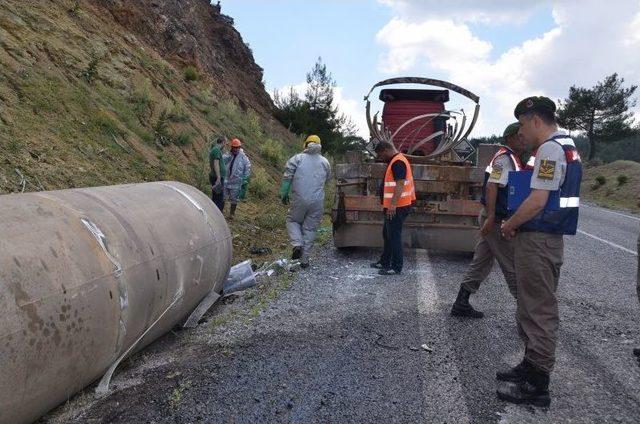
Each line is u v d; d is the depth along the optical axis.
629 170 35.62
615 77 44.84
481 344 4.53
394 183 6.89
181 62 18.70
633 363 4.23
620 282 7.06
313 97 27.41
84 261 3.44
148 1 18.92
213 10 26.19
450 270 7.41
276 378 3.86
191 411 3.40
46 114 8.72
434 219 8.03
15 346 2.79
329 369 4.01
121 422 3.30
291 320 5.12
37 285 3.01
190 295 4.89
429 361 4.17
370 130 9.82
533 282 3.50
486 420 3.33
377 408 3.45
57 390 3.21
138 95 12.29
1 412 2.77
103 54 12.40
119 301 3.65
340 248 8.67
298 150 22.08
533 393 3.52
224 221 6.10
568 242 10.72
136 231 4.20
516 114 3.66
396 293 6.09
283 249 9.55
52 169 7.51
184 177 11.14
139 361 4.30
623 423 3.33
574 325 5.13
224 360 4.20
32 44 10.05
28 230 3.25
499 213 4.80
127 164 9.59
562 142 3.43
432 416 3.37
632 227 14.49
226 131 16.70
